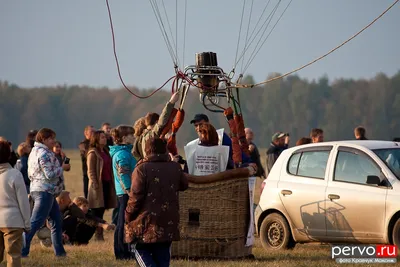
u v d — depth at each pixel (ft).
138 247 64.49
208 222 85.66
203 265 81.35
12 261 71.87
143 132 82.89
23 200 71.61
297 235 94.32
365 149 90.79
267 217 97.96
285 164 98.22
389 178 87.30
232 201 85.71
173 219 63.98
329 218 90.74
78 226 105.19
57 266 84.33
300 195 94.07
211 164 85.97
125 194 85.46
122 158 84.69
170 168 64.44
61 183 88.17
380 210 86.43
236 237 86.02
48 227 103.04
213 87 83.56
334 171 92.32
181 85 83.61
